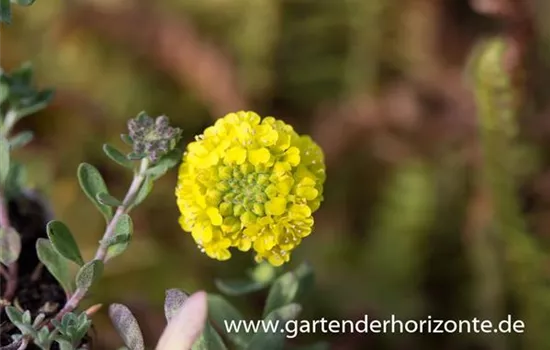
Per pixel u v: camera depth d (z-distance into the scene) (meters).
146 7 0.34
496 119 0.30
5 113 0.25
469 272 0.32
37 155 0.34
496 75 0.29
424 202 0.32
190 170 0.21
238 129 0.21
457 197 0.33
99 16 0.34
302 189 0.21
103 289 0.31
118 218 0.21
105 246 0.21
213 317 0.23
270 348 0.22
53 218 0.24
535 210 0.32
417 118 0.34
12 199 0.24
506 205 0.31
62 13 0.34
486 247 0.31
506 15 0.30
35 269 0.23
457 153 0.33
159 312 0.30
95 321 0.30
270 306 0.23
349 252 0.33
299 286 0.24
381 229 0.33
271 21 0.34
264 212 0.21
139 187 0.22
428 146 0.34
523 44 0.30
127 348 0.21
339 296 0.32
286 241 0.22
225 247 0.21
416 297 0.32
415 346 0.32
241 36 0.34
